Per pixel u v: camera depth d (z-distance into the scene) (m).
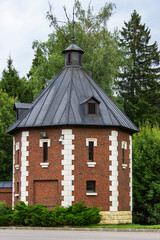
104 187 31.05
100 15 48.50
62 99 32.38
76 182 30.55
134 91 66.25
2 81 63.59
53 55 47.41
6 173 51.09
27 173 31.97
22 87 63.84
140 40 68.44
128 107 61.50
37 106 33.16
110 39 47.78
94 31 48.09
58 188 30.73
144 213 42.47
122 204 32.06
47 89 34.47
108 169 31.31
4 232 24.23
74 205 28.48
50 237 20.47
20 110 34.06
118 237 20.69
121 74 65.69
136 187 42.34
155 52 67.88
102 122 31.23
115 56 47.03
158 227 26.89
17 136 34.19
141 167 42.66
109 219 30.84
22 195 31.91
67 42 48.22
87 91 33.28
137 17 69.50
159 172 42.31
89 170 30.91
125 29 68.69
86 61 45.69
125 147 33.38
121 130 32.91
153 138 44.09
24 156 32.28
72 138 30.84
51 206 30.78
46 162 31.42
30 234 22.53
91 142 31.41
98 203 30.75
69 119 30.62
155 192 41.66
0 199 37.50
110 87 47.00
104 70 45.34
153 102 65.88
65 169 30.59
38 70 48.47
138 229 26.05
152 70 67.56
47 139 31.53
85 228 26.55
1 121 51.78
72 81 33.69
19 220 28.84
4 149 51.84
